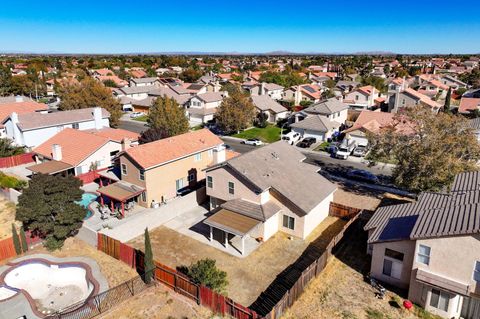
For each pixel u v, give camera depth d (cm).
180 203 3797
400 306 2386
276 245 3192
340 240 3139
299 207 3158
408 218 2758
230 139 6994
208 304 2377
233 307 2245
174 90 10250
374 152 4056
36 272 2959
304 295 2486
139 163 3791
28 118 5809
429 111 3916
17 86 11156
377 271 2650
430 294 2306
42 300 2708
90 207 3934
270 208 3281
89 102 7256
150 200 3947
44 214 2970
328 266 2841
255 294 2561
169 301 2466
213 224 3089
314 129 6706
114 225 3478
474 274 2133
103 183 4641
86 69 17250
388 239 2533
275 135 7212
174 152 4178
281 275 2775
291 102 9600
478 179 3119
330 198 3731
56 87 9919
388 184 4628
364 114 6669
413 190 3938
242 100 7200
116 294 2531
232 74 15512
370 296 2495
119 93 10588
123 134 5584
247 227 3033
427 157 3459
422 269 2322
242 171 3338
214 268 2494
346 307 2380
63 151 4812
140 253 2781
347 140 6225
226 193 3553
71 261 2939
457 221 2234
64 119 6069
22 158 5319
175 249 3148
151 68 19050
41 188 3000
